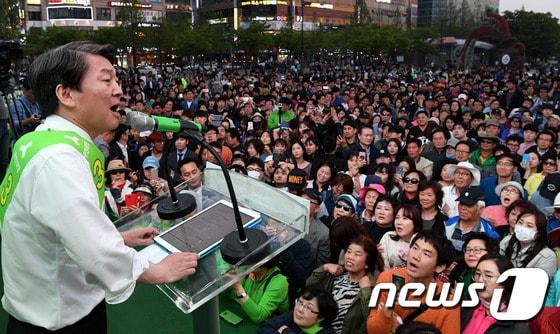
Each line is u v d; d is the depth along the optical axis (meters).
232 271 1.38
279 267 3.59
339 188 5.19
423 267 2.91
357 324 3.01
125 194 5.20
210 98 13.51
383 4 89.62
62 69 1.35
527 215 3.69
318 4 77.69
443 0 89.75
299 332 3.03
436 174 6.44
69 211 1.21
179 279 1.34
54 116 1.40
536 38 56.62
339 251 3.93
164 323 3.07
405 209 3.86
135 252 1.32
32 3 63.94
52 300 1.38
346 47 44.94
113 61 1.47
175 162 6.21
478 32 42.84
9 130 4.56
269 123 11.29
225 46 43.03
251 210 1.68
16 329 1.46
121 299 1.28
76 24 65.31
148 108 12.84
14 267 1.38
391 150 7.12
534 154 6.29
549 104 10.45
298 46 42.78
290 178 4.53
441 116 10.38
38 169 1.25
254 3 73.31
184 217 1.75
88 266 1.22
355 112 11.68
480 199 4.31
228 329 3.21
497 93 15.03
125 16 39.09
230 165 6.29
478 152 6.74
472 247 3.35
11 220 1.33
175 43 39.28
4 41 4.30
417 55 53.47
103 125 1.42
